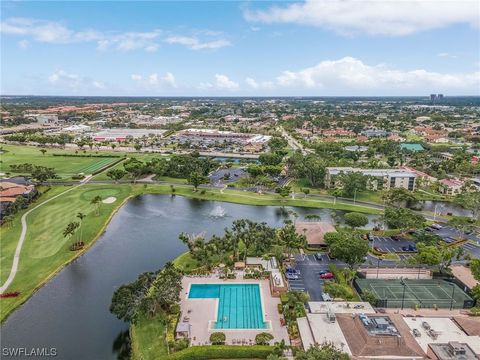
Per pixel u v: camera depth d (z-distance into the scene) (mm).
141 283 110375
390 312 105938
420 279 126875
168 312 107938
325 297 115625
